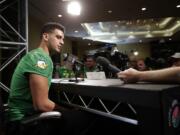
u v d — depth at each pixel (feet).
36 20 21.86
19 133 4.13
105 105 4.92
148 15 21.44
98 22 24.27
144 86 2.73
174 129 2.41
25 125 3.89
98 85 3.48
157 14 21.13
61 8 18.40
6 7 9.84
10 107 4.65
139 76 3.08
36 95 4.25
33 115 4.10
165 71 2.82
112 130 5.03
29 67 4.41
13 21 10.21
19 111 4.53
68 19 22.41
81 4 17.03
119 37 32.94
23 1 9.96
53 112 3.98
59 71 9.84
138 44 42.47
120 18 22.48
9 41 9.87
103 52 8.61
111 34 32.35
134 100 2.60
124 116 4.43
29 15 20.21
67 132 4.38
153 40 38.73
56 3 17.01
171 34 32.22
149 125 2.44
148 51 42.14
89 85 3.75
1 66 9.33
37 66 4.37
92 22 24.20
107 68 4.22
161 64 9.98
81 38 34.60
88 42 39.09
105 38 33.78
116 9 18.86
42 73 4.37
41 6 17.85
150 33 32.60
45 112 4.05
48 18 21.89
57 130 4.23
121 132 4.78
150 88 2.47
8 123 4.46
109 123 5.12
